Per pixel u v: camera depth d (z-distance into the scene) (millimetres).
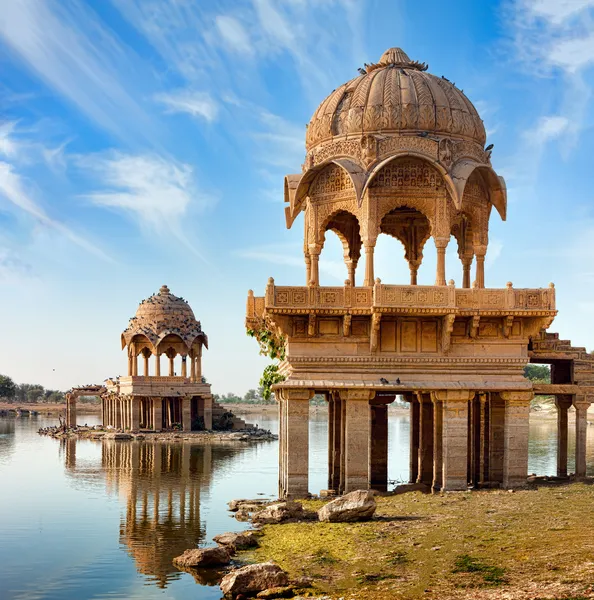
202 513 34281
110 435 91375
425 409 36938
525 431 30844
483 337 31125
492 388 30641
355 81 33938
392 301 29828
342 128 32688
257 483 45469
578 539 20531
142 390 96438
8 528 31375
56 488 43562
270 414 195750
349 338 30625
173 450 73312
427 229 37375
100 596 21734
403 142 31516
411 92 32281
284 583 19344
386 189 31453
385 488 38062
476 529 22828
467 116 32875
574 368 34531
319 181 33094
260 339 36188
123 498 39344
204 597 20547
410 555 20688
